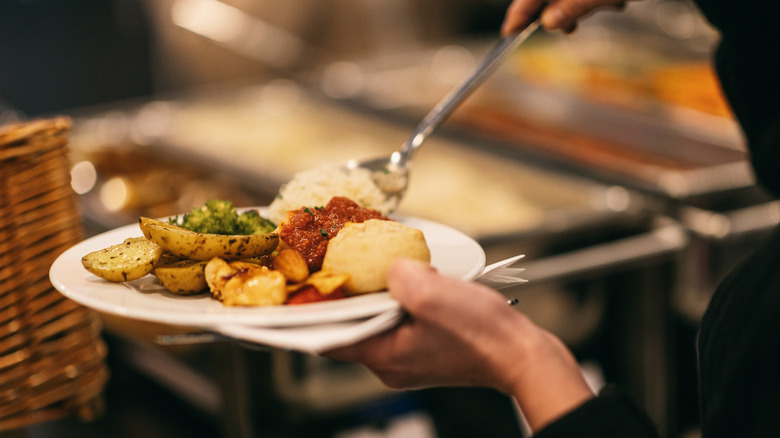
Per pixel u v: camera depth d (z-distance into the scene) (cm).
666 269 185
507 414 195
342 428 185
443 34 449
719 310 78
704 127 246
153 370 198
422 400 192
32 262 94
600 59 322
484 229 173
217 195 216
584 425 63
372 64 343
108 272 77
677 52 325
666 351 191
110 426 195
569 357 68
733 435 71
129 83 461
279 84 324
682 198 192
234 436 162
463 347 68
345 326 70
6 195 91
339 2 431
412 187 229
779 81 108
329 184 97
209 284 76
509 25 123
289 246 83
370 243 76
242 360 160
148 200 219
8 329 93
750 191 196
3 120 340
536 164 224
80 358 102
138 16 450
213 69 443
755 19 106
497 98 291
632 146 238
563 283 172
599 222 181
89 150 247
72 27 452
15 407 96
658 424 195
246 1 431
